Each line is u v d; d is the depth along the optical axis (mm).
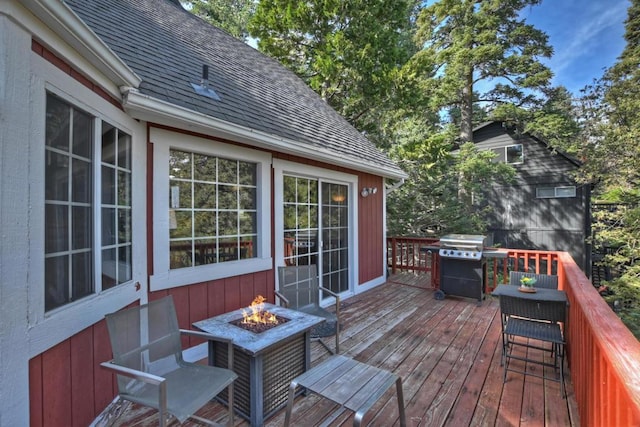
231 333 2381
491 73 11844
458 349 3428
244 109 3803
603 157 9414
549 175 12180
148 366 2068
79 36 1743
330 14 9062
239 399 2334
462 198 11312
